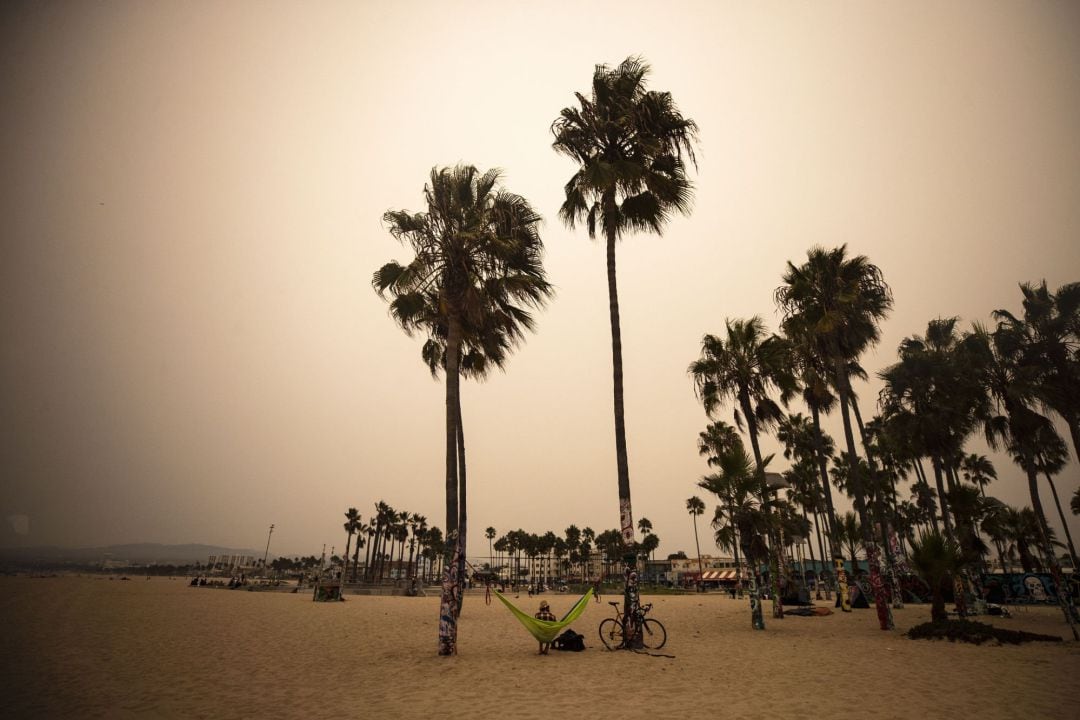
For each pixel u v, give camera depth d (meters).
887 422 29.12
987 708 7.90
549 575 140.25
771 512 20.17
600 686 9.52
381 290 16.39
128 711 7.96
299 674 10.88
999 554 37.12
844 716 7.52
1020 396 22.00
